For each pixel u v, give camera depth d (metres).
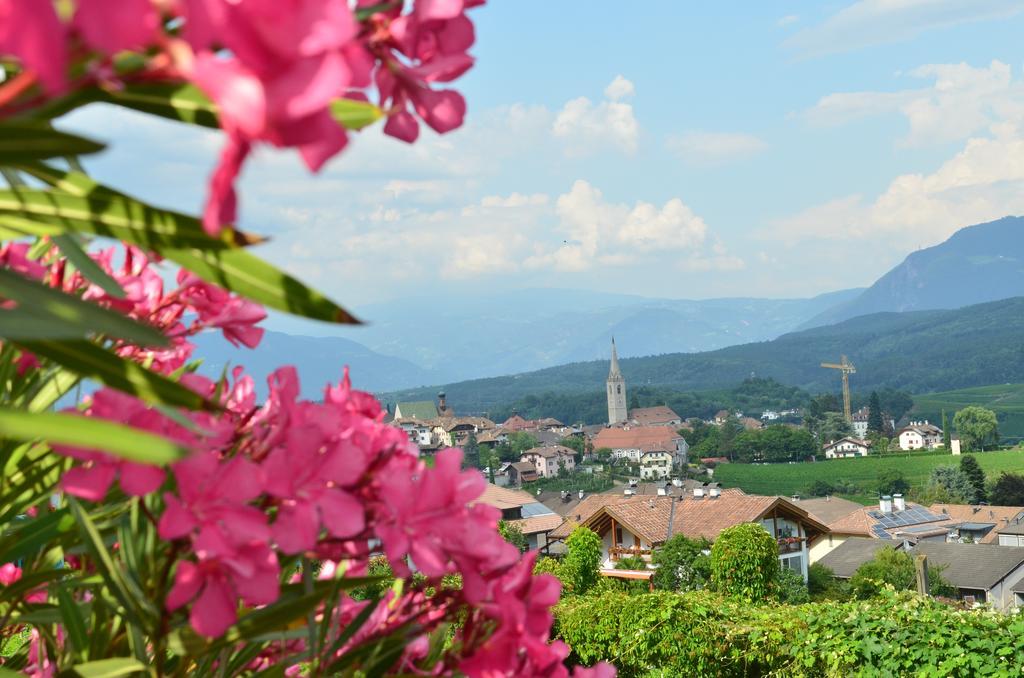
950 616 9.64
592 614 12.84
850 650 10.11
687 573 36.94
